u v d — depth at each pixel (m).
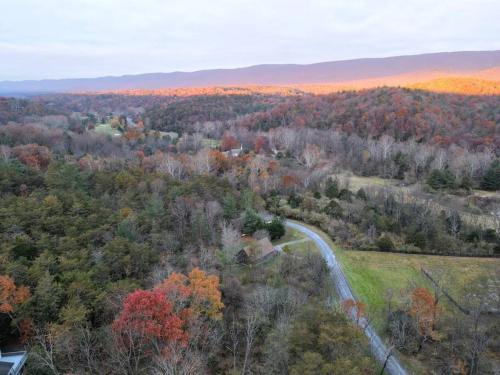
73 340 31.05
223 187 76.25
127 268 43.19
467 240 59.91
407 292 46.97
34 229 48.72
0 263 38.12
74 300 34.09
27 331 33.25
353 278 51.62
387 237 59.22
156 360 28.67
